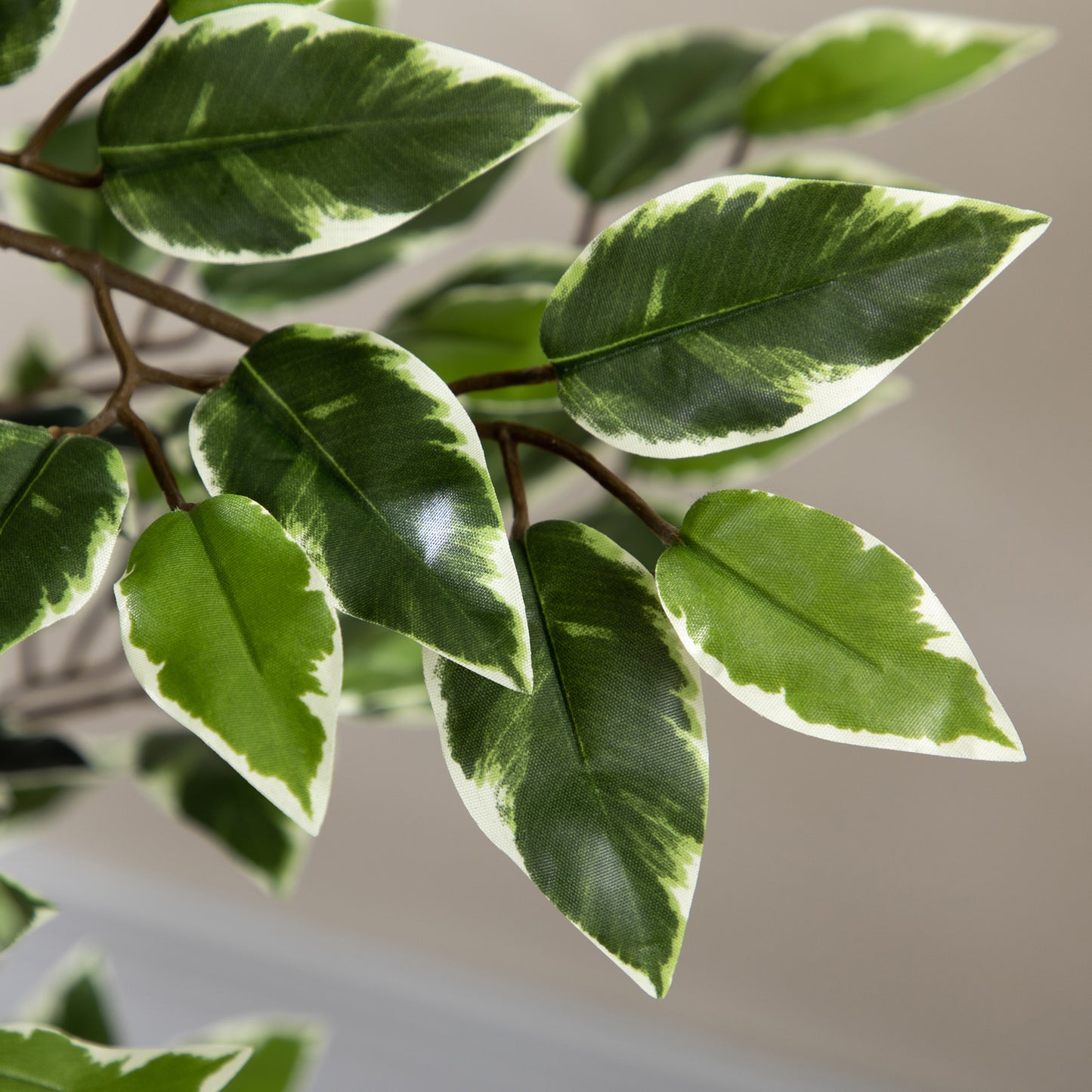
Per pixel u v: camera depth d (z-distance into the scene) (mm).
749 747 1132
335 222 348
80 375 897
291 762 325
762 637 334
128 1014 1370
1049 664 1016
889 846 1151
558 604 342
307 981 1419
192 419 337
